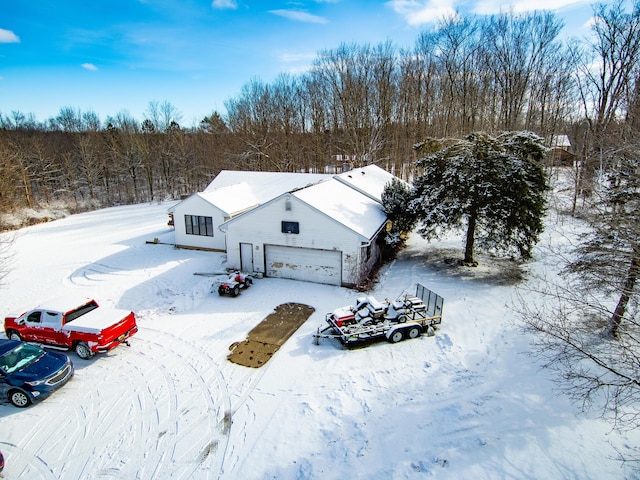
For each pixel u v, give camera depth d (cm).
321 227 1867
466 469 832
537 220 1794
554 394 1039
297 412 1061
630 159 1132
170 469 905
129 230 3428
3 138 5306
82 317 1395
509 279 1847
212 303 1769
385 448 916
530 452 861
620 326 1024
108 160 6469
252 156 5531
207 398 1138
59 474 905
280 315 1620
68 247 2892
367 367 1238
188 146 6538
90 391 1188
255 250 2053
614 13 2541
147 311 1719
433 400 1059
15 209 4325
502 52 4050
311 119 5547
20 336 1430
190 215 2588
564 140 3922
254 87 5653
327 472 868
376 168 3244
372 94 5009
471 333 1391
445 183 1917
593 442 877
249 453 939
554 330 1109
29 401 1121
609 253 1078
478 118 4584
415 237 2670
